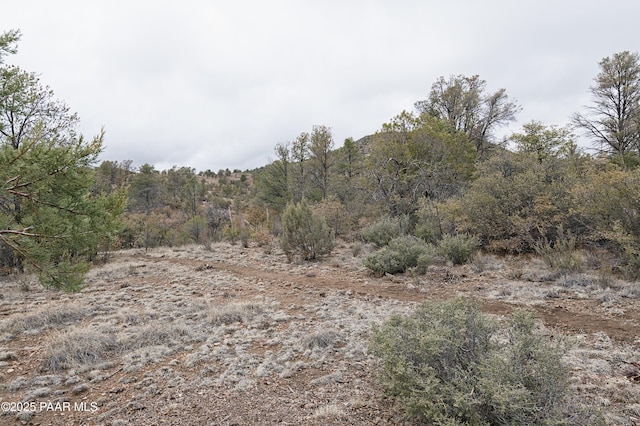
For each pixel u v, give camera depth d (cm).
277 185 2694
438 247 1059
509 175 1209
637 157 1950
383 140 1825
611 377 357
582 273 721
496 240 1009
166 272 1064
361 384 365
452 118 2375
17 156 398
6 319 583
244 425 301
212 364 421
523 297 631
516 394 241
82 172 470
